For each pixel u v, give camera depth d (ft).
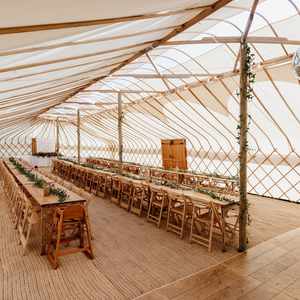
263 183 28.02
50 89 17.72
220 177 26.30
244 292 9.80
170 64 22.40
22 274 11.19
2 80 9.97
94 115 42.60
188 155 36.58
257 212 21.49
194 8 11.10
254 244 14.52
